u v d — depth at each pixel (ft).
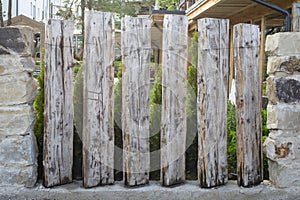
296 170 9.33
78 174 9.93
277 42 9.18
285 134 9.29
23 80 8.81
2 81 8.78
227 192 9.30
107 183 9.38
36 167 9.34
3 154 8.89
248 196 9.34
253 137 9.57
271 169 9.66
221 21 9.42
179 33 9.36
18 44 8.73
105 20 9.15
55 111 9.07
